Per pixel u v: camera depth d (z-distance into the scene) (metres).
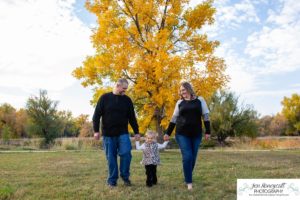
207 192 5.65
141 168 8.79
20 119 48.25
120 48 14.75
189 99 6.25
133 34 15.70
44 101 29.95
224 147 23.77
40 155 13.82
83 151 16.89
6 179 7.29
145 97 16.36
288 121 54.47
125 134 6.41
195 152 6.17
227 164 9.59
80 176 7.64
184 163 5.99
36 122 29.56
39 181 6.95
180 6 15.62
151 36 14.51
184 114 6.15
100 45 15.32
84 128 45.69
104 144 6.48
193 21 15.53
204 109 6.27
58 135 30.11
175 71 14.02
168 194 5.48
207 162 10.23
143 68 14.26
